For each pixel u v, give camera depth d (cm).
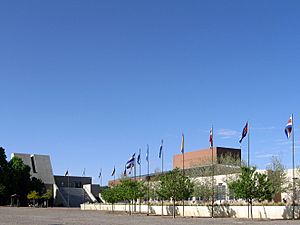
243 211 5759
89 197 14862
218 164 8525
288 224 3994
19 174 12988
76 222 4431
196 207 6575
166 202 8031
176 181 5981
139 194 7744
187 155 11856
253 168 5638
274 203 5666
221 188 7806
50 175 15612
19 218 5409
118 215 6788
